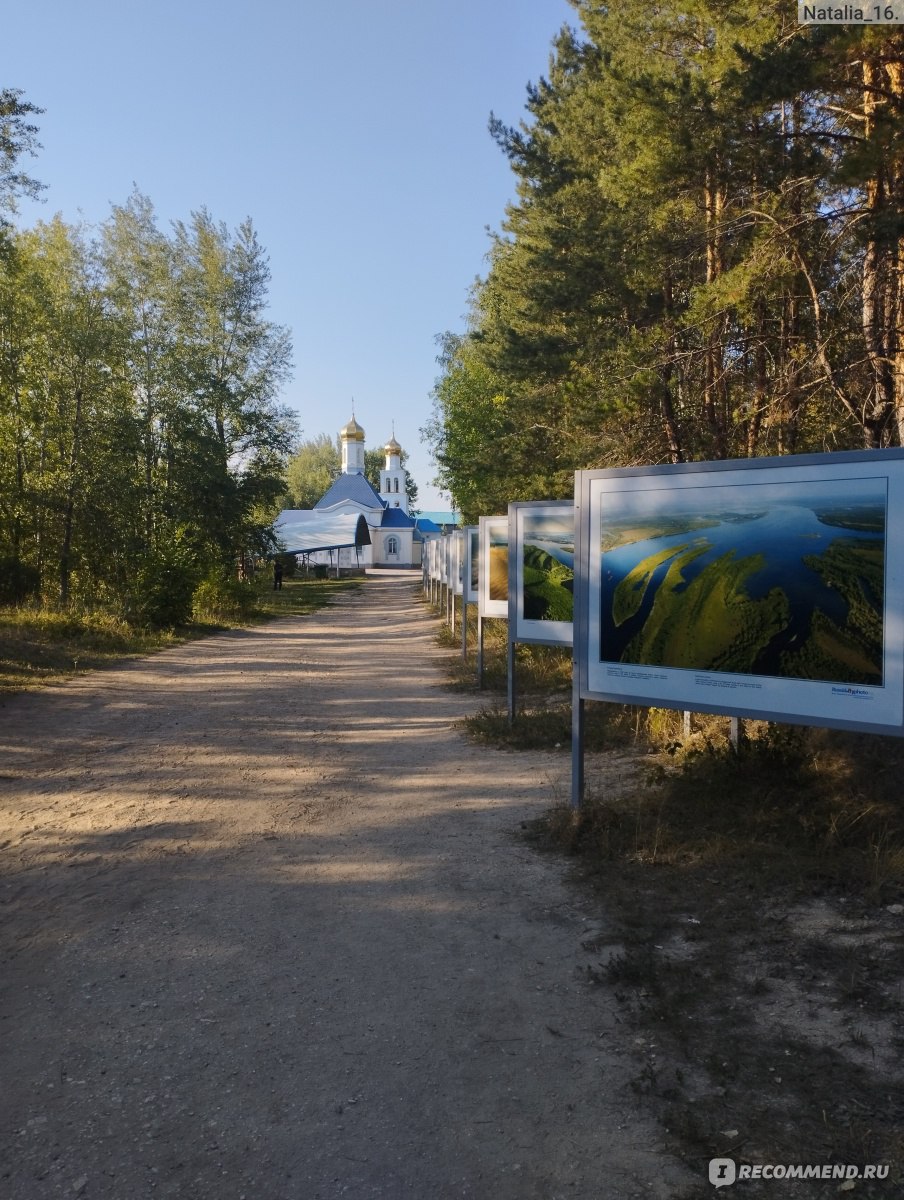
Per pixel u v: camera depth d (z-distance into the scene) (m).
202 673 16.11
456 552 21.92
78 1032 3.77
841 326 11.47
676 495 5.62
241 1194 2.76
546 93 22.12
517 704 11.70
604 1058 3.45
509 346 19.47
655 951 4.34
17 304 26.73
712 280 13.19
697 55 11.35
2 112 17.55
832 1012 3.66
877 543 4.83
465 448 38.12
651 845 5.68
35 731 10.49
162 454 33.84
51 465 28.59
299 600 41.28
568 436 18.05
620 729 9.44
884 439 10.78
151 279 33.66
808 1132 2.92
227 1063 3.50
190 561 24.28
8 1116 3.19
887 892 4.73
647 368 13.24
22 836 6.58
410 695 13.45
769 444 13.47
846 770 6.39
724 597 5.43
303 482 119.62
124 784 8.14
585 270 15.07
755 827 5.73
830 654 5.02
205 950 4.57
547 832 6.27
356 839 6.43
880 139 8.16
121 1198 2.75
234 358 39.09
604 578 6.00
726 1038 3.52
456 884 5.43
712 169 10.94
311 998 4.03
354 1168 2.87
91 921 4.98
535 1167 2.84
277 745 9.87
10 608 22.98
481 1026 3.74
